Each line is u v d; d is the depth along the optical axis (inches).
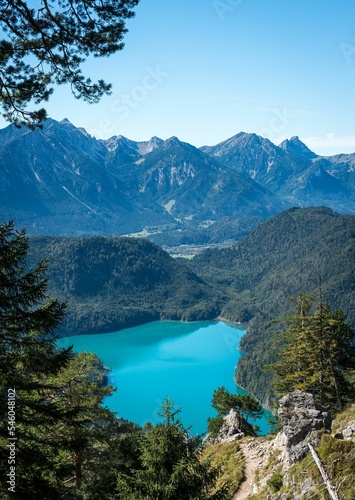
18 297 511.5
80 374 1001.5
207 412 5807.1
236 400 2239.2
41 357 531.8
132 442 938.1
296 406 1181.7
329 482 806.5
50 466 522.0
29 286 518.0
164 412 762.8
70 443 561.6
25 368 534.0
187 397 6358.3
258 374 6594.5
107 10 658.2
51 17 649.6
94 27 673.6
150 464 713.6
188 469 719.1
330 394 1771.7
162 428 751.7
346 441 953.5
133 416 5767.7
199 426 5369.1
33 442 553.0
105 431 992.9
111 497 763.4
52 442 550.6
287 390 1893.5
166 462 717.9
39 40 671.8
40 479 518.0
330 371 1691.7
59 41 671.8
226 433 1764.3
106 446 972.6
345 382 1743.4
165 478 700.7
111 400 6338.6
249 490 1181.7
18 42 671.1
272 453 1309.1
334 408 1647.4
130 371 7628.0
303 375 1738.4
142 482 711.7
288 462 1133.7
